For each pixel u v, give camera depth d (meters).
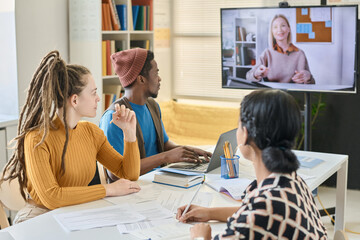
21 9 4.36
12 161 2.28
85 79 2.28
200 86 5.75
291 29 4.42
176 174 2.46
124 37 4.96
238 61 4.76
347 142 4.96
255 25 4.59
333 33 4.26
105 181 2.76
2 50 4.34
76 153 2.31
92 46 4.65
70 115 2.28
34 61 4.53
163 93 5.79
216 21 5.56
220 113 5.29
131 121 2.51
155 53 5.61
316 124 5.06
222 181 2.45
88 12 4.63
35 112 2.22
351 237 3.76
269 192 1.41
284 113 1.42
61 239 1.80
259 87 4.70
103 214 2.02
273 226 1.38
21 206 2.36
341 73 4.30
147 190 2.35
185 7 5.71
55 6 4.67
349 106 4.91
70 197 2.13
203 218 1.92
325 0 4.79
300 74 4.46
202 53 5.68
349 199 4.67
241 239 1.38
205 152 2.90
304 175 2.53
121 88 5.02
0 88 4.40
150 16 5.25
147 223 1.93
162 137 3.27
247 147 1.53
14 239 1.80
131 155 2.52
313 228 1.45
